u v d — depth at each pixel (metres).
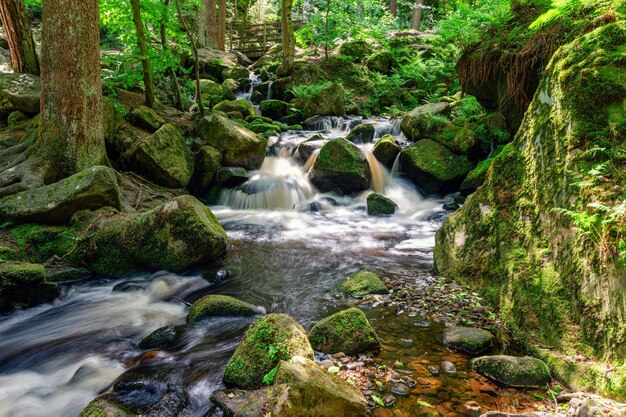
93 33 7.24
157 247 5.91
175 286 5.52
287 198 9.84
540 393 3.08
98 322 4.62
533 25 6.45
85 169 6.71
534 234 4.16
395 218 8.87
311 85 15.41
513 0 8.66
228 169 9.90
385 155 10.31
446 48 16.61
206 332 4.30
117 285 5.61
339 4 19.33
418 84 16.95
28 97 9.13
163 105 11.86
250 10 32.41
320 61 17.95
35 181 6.71
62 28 6.94
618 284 3.01
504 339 3.87
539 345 3.59
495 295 4.43
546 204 4.05
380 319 4.37
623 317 2.93
